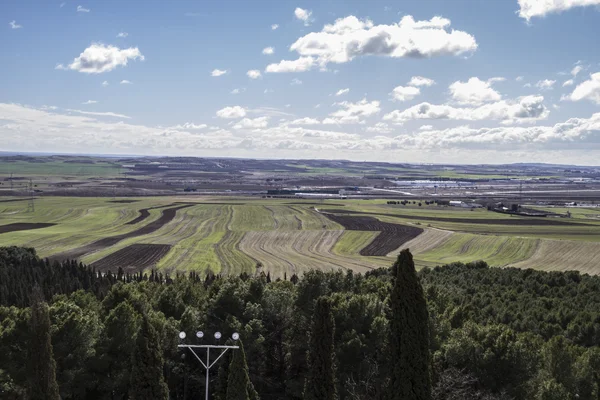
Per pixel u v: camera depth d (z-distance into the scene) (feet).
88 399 147.43
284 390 158.40
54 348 139.95
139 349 117.70
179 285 214.07
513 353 135.85
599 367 134.62
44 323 112.57
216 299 167.02
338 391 137.59
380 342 144.66
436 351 142.72
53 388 113.09
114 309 154.81
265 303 166.91
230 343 124.16
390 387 106.83
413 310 105.81
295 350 160.56
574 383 131.13
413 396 104.53
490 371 135.95
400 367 105.70
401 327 106.11
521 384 132.57
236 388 118.62
